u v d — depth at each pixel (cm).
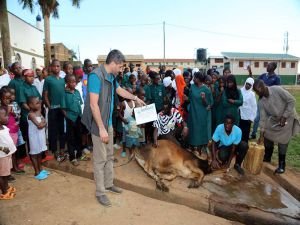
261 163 507
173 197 429
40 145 474
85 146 580
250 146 514
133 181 466
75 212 376
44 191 435
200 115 549
